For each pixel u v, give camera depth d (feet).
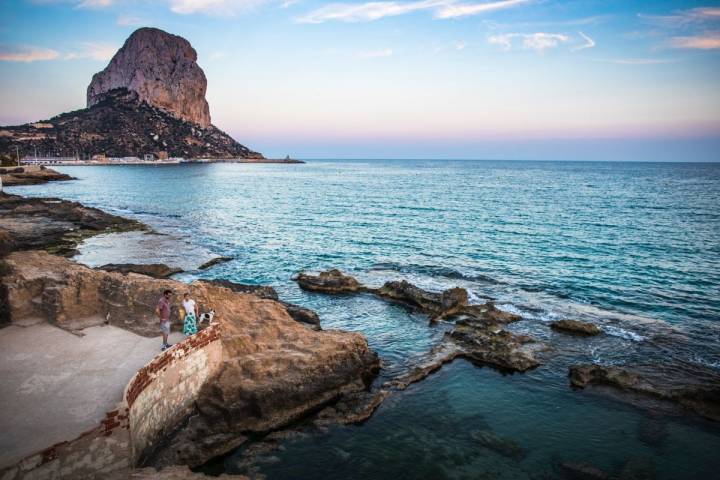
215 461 45.88
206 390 51.08
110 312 56.13
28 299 56.80
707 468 46.80
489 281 110.52
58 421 35.70
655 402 58.34
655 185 408.87
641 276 114.11
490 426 53.36
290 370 55.16
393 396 59.00
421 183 444.55
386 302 95.61
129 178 478.18
